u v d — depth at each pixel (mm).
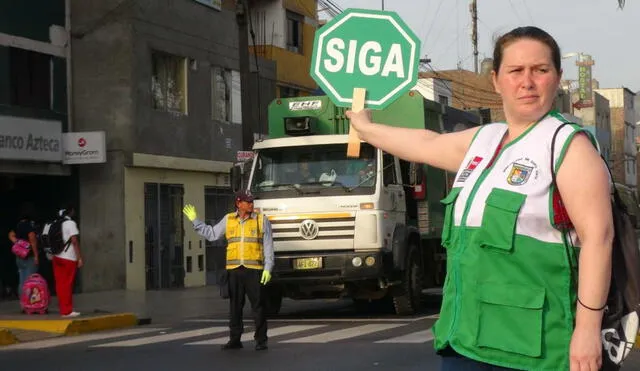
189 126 27000
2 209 23781
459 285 3396
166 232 25797
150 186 25156
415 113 16672
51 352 12469
